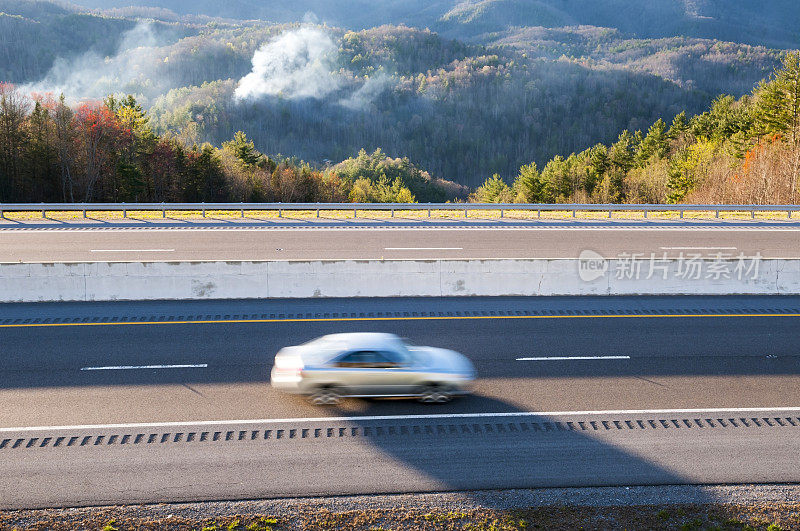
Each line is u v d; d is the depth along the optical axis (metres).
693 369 13.84
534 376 13.40
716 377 13.41
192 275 19.02
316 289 19.41
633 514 9.07
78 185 60.38
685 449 10.62
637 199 80.62
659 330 16.39
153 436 10.77
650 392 12.66
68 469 9.83
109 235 28.14
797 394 12.64
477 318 17.36
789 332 16.33
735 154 65.81
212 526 8.69
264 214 34.94
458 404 12.08
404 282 19.61
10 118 58.56
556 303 18.84
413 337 15.78
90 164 59.88
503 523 8.83
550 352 14.80
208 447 10.48
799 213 36.84
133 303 18.47
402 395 11.97
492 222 32.56
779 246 26.72
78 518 8.79
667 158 88.50
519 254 25.00
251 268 19.20
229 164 74.06
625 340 15.62
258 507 9.09
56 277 18.56
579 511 9.10
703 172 65.81
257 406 11.89
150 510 8.99
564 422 11.42
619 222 32.78
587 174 90.75
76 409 11.66
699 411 11.88
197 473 9.80
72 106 69.19
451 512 9.04
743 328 16.61
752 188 55.66
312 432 10.98
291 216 34.12
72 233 28.47
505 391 12.66
